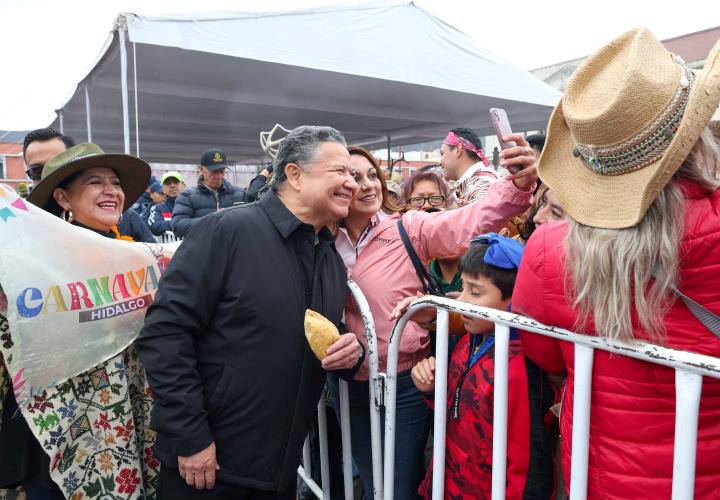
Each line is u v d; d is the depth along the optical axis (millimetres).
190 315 1402
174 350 1378
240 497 1519
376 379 1669
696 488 935
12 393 1586
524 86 8648
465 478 1449
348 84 8086
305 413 1534
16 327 1350
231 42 5984
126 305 1613
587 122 896
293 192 1572
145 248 1725
